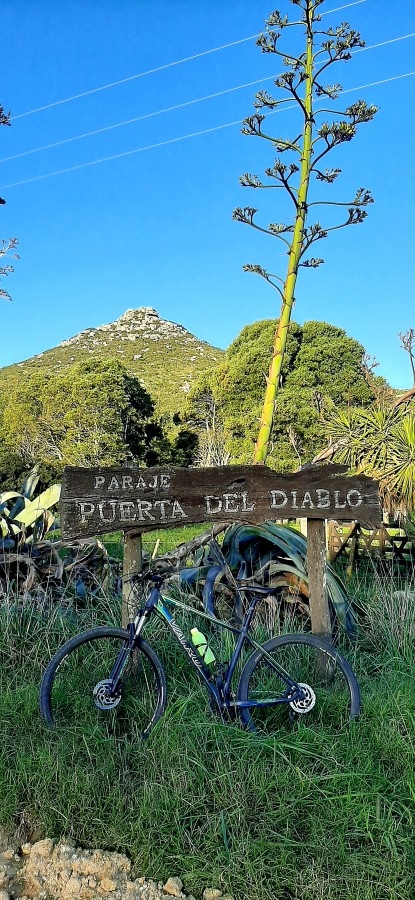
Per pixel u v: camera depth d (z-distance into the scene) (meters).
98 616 5.29
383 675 4.35
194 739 3.42
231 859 2.76
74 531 4.07
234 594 5.18
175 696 3.90
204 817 2.99
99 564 6.37
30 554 6.06
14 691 4.04
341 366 27.53
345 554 7.84
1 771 3.29
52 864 2.89
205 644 3.80
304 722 3.68
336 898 2.63
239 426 25.97
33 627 4.87
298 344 28.52
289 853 2.78
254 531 5.58
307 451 23.53
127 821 3.02
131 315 115.06
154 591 3.86
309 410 24.16
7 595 5.27
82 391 31.92
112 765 3.30
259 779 3.14
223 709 3.65
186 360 90.31
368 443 6.66
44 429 32.09
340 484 4.39
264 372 27.95
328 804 3.02
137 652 4.02
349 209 7.22
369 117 7.21
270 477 4.36
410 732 3.51
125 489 4.17
